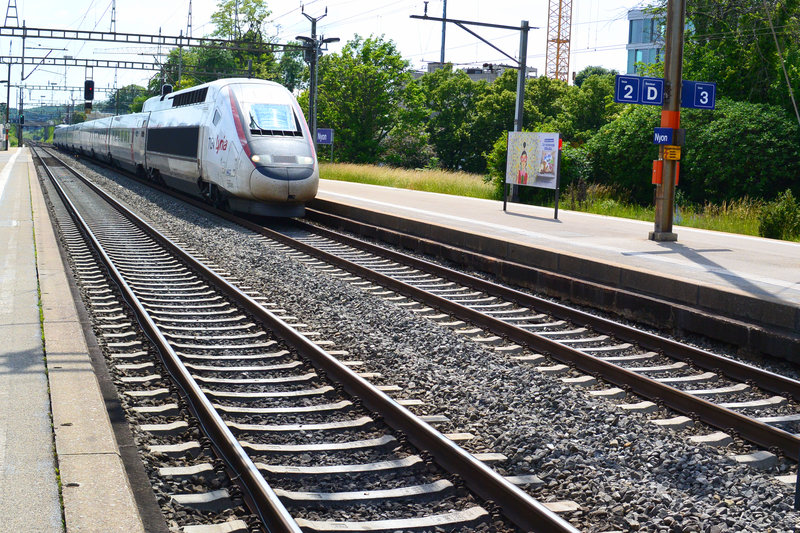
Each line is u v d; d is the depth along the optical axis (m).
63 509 4.02
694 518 4.59
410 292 11.43
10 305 9.04
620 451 5.74
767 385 7.44
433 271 13.57
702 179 25.97
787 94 28.06
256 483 4.62
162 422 6.12
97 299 10.62
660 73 35.03
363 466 5.26
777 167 24.06
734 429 6.18
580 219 18.64
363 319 9.86
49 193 29.72
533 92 72.12
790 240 16.59
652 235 14.81
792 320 8.68
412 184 31.97
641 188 26.12
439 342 8.72
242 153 19.50
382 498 4.82
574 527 4.32
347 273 13.23
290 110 20.64
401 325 9.48
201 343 8.61
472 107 73.75
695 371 8.05
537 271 12.67
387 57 67.50
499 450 5.68
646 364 8.34
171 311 10.08
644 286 10.94
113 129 43.12
